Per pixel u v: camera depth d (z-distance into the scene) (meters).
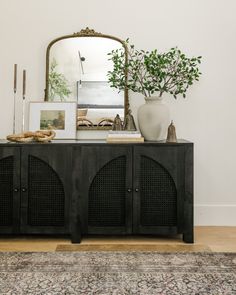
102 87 2.95
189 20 2.95
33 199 2.48
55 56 2.94
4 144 2.45
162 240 2.56
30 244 2.45
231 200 2.94
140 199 2.49
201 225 2.95
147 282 1.81
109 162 2.48
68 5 2.95
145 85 2.81
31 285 1.77
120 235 2.68
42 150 2.46
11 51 2.94
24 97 2.90
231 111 2.95
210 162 2.96
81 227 2.48
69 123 2.91
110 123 2.94
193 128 2.94
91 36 2.94
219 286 1.76
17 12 2.94
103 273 1.92
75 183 2.47
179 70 2.82
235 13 2.95
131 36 2.95
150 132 2.69
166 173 2.49
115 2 2.95
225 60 2.95
